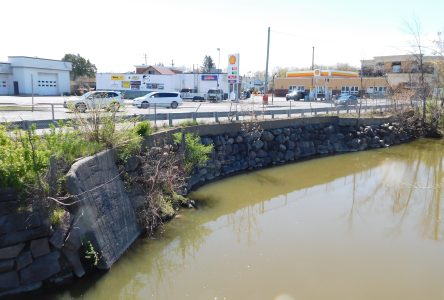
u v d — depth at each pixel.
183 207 13.28
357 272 9.30
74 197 7.88
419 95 30.03
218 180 17.00
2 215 7.06
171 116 16.27
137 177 11.48
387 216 13.26
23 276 7.21
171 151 13.77
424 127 29.86
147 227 10.95
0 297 6.97
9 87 47.50
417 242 11.09
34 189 7.32
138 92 52.38
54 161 7.83
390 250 10.54
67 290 7.70
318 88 60.19
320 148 23.91
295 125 22.72
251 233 11.61
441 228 12.19
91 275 8.23
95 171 9.23
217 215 13.02
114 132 11.16
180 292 8.41
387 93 37.06
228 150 18.36
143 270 9.30
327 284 8.74
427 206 14.41
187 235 11.27
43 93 49.09
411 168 20.59
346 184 17.42
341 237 11.36
